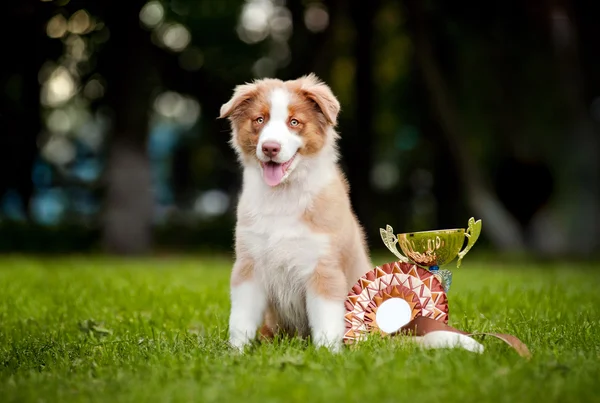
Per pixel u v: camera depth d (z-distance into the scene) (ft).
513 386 5.59
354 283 6.98
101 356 6.57
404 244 7.13
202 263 15.31
